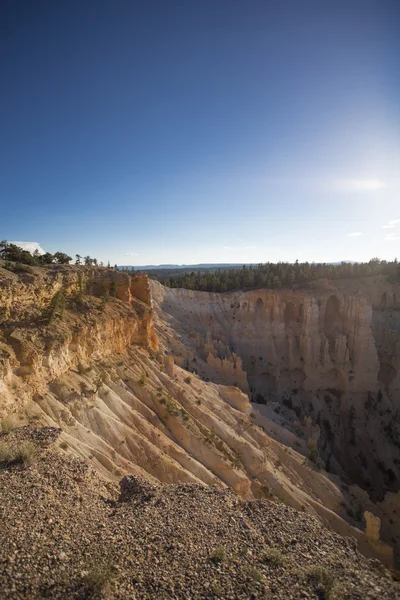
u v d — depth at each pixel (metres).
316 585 13.23
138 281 57.91
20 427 24.17
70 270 45.34
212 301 104.12
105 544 14.56
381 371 89.25
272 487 40.34
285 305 96.75
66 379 33.72
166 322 88.62
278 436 54.09
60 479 18.61
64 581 12.12
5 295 31.19
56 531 14.67
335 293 91.94
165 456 33.84
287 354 91.88
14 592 11.30
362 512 45.28
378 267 113.19
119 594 12.08
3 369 26.59
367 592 12.84
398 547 42.81
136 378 43.69
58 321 36.06
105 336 43.25
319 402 85.75
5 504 15.63
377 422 81.19
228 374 73.06
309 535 17.00
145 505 18.25
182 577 13.26
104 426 32.56
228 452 40.72
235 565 14.20
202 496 19.64
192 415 44.88
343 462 76.50
